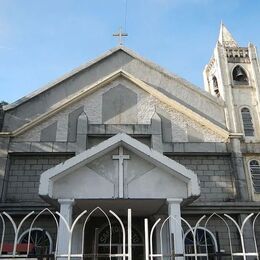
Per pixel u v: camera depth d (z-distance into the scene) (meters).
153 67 19.41
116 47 19.94
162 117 17.88
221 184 16.62
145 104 18.17
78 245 12.55
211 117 18.42
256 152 17.31
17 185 16.12
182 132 17.58
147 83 19.06
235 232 15.52
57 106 17.64
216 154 17.17
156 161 11.27
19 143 16.83
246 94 19.47
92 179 11.10
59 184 10.95
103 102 18.14
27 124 17.14
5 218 15.19
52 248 14.73
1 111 17.83
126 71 19.34
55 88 18.56
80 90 18.64
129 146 11.48
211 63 22.53
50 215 15.30
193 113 17.91
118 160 11.43
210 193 16.39
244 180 16.53
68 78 18.84
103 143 11.37
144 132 17.30
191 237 15.25
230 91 19.28
